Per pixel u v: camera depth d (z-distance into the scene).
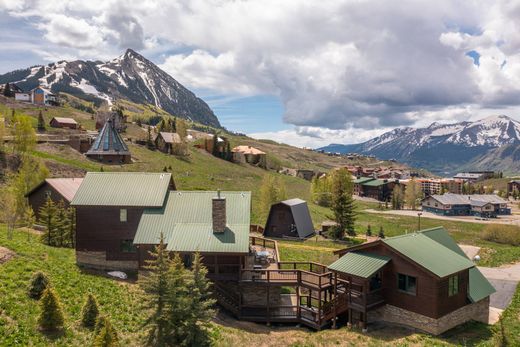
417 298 27.53
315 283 32.12
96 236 37.25
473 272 32.75
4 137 80.38
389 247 28.84
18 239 38.47
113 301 27.61
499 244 73.75
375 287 30.31
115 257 37.34
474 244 72.94
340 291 31.58
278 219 61.44
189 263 33.88
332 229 63.03
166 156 111.31
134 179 40.59
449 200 122.56
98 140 94.38
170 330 21.19
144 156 104.81
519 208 152.50
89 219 37.28
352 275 28.41
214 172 108.31
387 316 29.34
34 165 56.81
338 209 64.62
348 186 91.31
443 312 27.16
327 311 31.31
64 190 49.84
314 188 105.38
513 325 30.67
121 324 24.41
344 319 32.28
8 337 19.34
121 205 37.34
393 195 134.00
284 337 28.06
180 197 39.47
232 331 27.83
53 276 28.72
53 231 41.81
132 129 160.38
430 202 126.25
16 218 41.59
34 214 50.53
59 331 21.30
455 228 90.12
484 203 120.44
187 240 33.47
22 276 26.27
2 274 25.78
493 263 57.12
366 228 80.75
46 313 21.03
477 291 30.66
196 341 21.52
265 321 31.78
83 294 27.28
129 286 31.81
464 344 25.00
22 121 69.75
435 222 98.06
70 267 33.16
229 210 37.75
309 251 50.72
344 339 26.75
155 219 36.72
